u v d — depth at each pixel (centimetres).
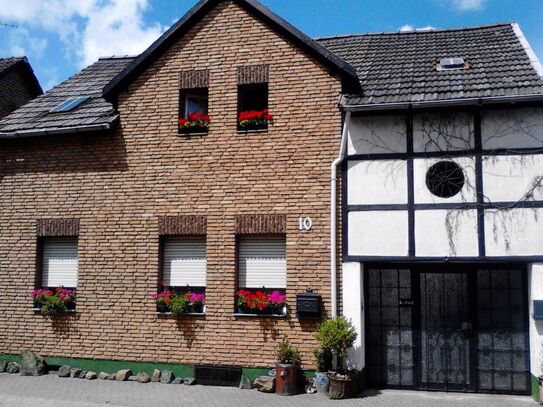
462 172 1007
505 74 1052
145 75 1192
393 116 1047
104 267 1161
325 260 1051
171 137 1160
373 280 1062
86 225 1183
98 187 1186
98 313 1152
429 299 1039
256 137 1115
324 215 1062
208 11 1179
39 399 956
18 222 1227
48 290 1200
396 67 1170
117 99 1203
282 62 1125
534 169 981
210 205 1120
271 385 1012
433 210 1011
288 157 1095
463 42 1273
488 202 991
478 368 1010
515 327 1002
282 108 1111
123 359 1127
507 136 997
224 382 1067
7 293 1214
